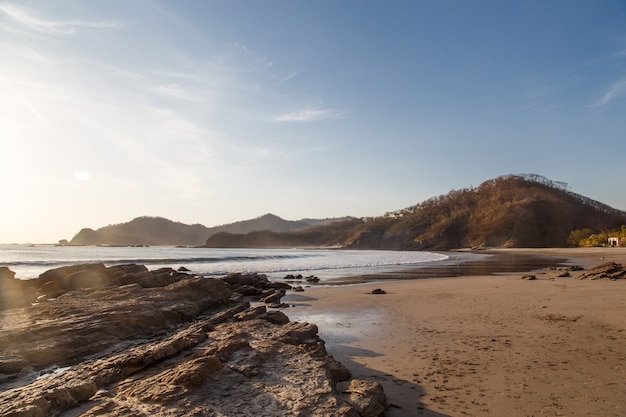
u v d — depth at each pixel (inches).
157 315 482.9
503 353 356.8
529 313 542.3
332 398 224.5
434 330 458.9
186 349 322.7
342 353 372.2
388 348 387.2
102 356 364.5
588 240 4493.1
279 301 732.7
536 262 2089.1
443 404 250.5
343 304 684.7
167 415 196.5
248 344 316.5
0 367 313.7
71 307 497.7
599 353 350.3
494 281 1027.3
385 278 1222.9
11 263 1807.3
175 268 1627.7
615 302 609.6
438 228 6638.8
